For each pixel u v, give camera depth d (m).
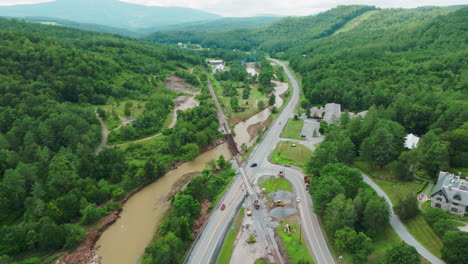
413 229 105.00
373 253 97.00
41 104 189.75
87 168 148.50
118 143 192.75
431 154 130.38
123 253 110.94
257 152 181.88
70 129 170.62
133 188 148.88
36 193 123.25
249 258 102.00
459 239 85.06
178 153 180.75
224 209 129.00
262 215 123.50
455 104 169.00
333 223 100.94
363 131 157.62
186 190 132.50
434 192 112.31
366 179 140.12
